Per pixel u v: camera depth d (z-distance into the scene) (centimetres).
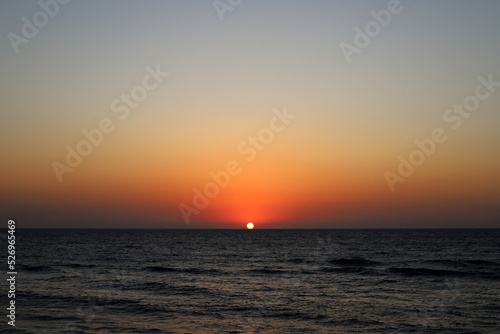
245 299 2536
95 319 1986
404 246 8462
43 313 2092
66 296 2555
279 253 6675
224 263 4944
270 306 2330
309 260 5334
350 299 2552
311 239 12825
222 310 2223
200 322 1959
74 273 3747
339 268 4250
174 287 2966
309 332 1806
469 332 1812
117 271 3938
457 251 6931
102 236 15050
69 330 1773
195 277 3578
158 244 9494
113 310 2188
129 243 9831
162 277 3547
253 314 2136
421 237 13525
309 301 2484
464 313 2156
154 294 2675
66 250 7038
